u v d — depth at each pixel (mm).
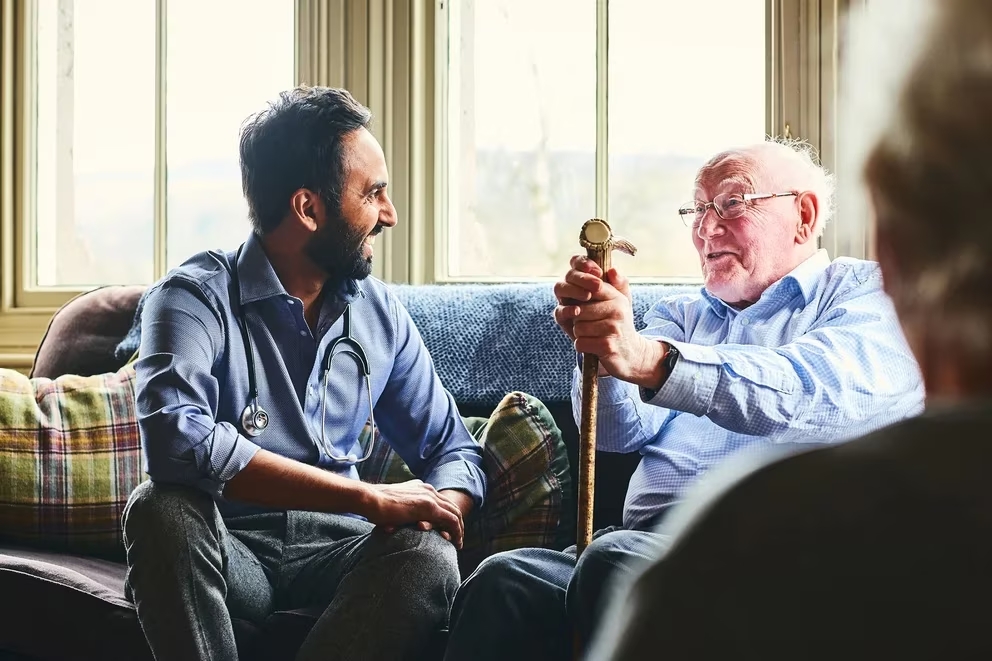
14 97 2807
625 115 2623
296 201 1781
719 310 2014
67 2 2863
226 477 1617
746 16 2574
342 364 1847
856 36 415
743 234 1938
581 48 2641
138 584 1562
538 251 2658
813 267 1936
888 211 396
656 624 355
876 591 329
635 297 2209
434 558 1618
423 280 2625
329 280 1845
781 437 1731
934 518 336
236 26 2768
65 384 2119
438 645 1607
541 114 2656
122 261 2830
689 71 2600
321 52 2629
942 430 360
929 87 376
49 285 2848
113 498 2029
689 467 1850
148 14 2818
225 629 1565
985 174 369
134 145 2822
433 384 1952
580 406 1917
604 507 2066
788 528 349
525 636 1513
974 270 378
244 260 1802
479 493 1831
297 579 1743
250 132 1815
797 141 2340
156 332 1705
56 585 1663
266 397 1772
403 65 2609
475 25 2672
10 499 1974
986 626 316
